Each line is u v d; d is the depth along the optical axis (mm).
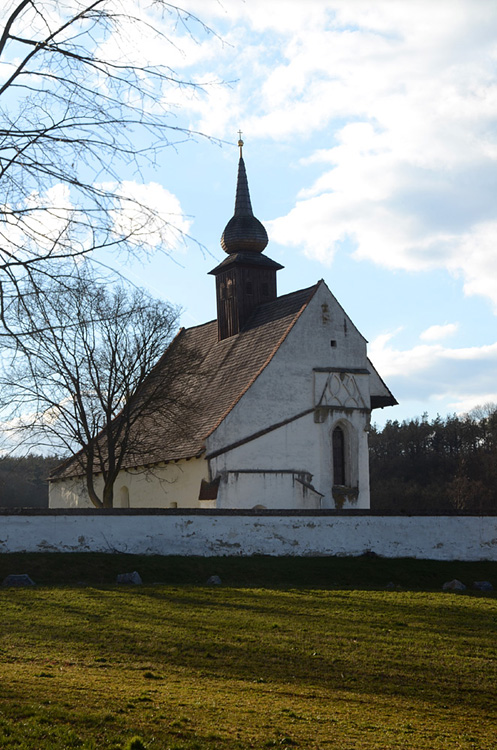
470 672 17875
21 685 14367
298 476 48719
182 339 66375
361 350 52562
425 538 38531
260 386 48812
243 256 58844
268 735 12414
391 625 22953
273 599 26531
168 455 49594
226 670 17219
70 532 33031
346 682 16719
